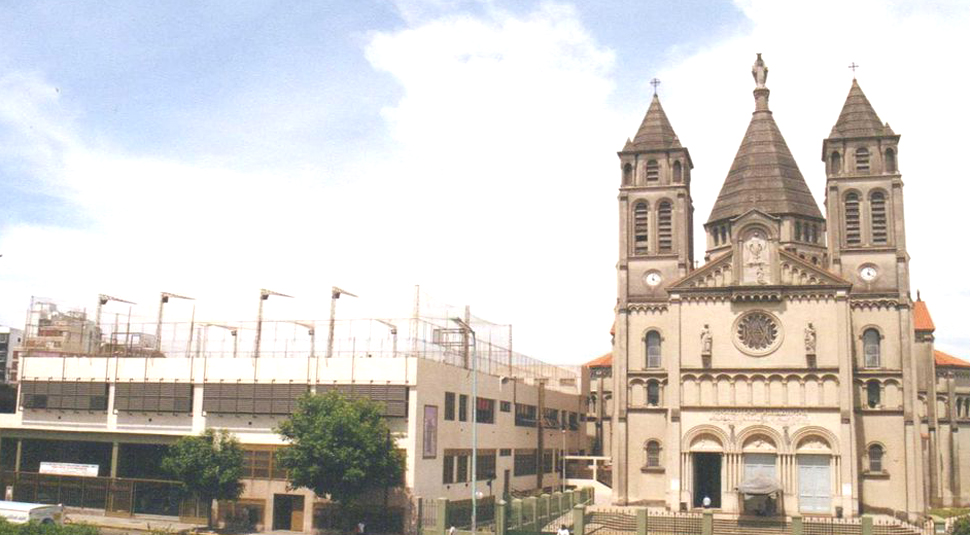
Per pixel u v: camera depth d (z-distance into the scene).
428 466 69.69
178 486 76.31
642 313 86.06
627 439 83.44
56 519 60.06
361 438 62.50
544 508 72.62
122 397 76.12
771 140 90.88
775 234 79.44
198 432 73.31
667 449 78.00
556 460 106.25
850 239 82.00
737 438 76.62
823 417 75.25
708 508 75.12
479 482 80.50
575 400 116.62
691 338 79.44
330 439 62.00
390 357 69.31
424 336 74.94
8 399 95.12
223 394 72.88
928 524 73.19
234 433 72.00
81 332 90.81
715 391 77.94
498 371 93.38
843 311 76.56
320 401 65.06
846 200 82.81
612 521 72.12
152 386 75.31
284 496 70.06
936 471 87.31
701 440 77.62
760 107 92.81
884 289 79.88
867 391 78.56
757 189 88.62
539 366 114.62
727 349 78.50
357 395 69.12
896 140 82.69
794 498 74.56
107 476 82.19
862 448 77.38
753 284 78.69
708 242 91.56
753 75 94.12
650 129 90.88
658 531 69.19
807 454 75.31
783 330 77.56
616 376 84.88
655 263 86.81
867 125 83.69
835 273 81.25
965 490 97.75
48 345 90.06
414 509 66.25
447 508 64.31
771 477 75.50
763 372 77.25
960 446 98.69
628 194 89.00
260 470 70.94
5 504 59.84
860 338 79.62
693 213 94.69
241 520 70.62
